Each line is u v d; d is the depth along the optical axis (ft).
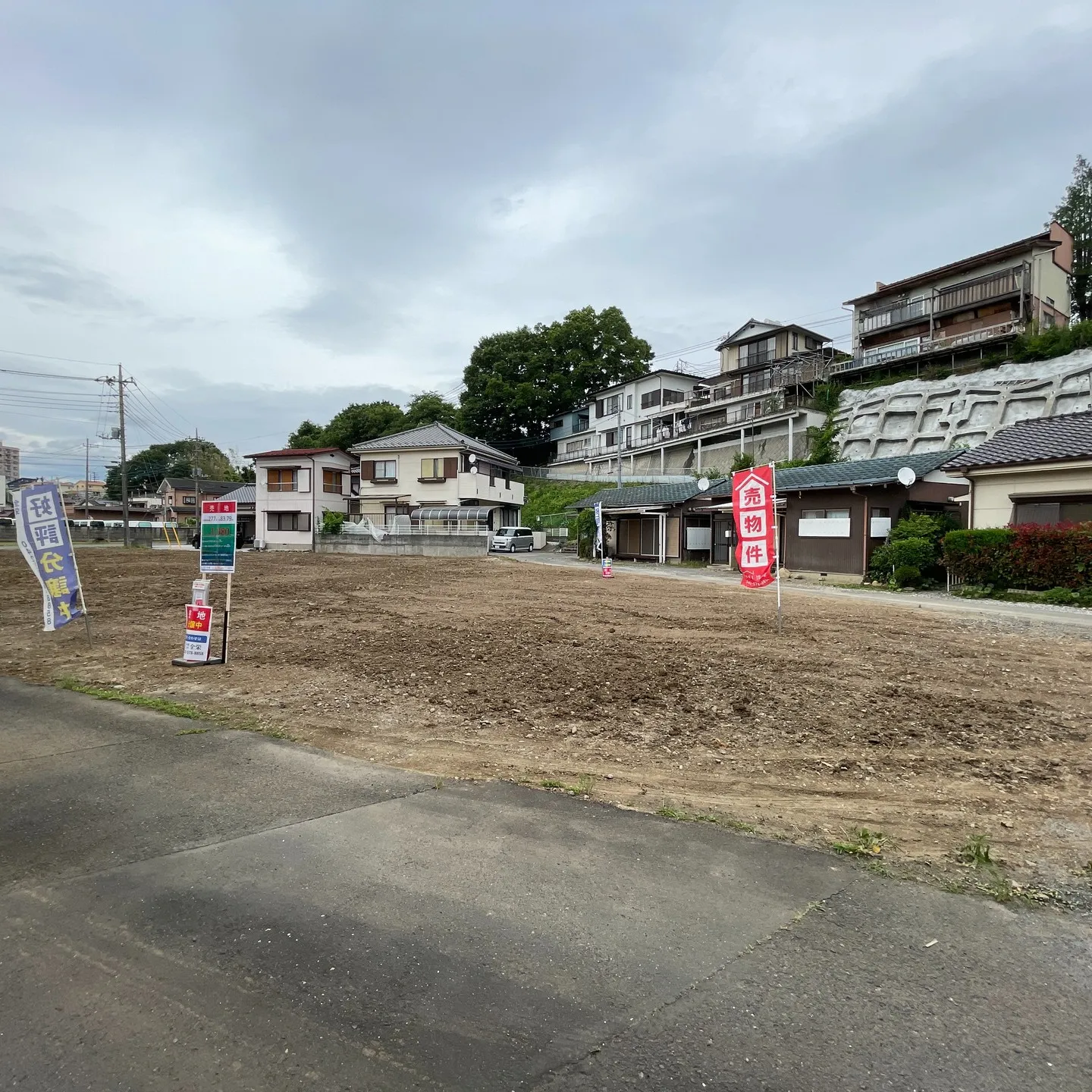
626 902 8.38
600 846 9.87
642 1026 6.25
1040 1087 5.57
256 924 7.84
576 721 16.46
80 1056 5.83
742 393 125.59
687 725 16.14
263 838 10.03
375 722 16.33
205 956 7.25
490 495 124.77
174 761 13.39
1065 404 74.54
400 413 175.22
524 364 162.91
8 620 34.09
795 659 23.50
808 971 7.04
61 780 12.35
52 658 24.07
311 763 13.33
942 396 87.92
